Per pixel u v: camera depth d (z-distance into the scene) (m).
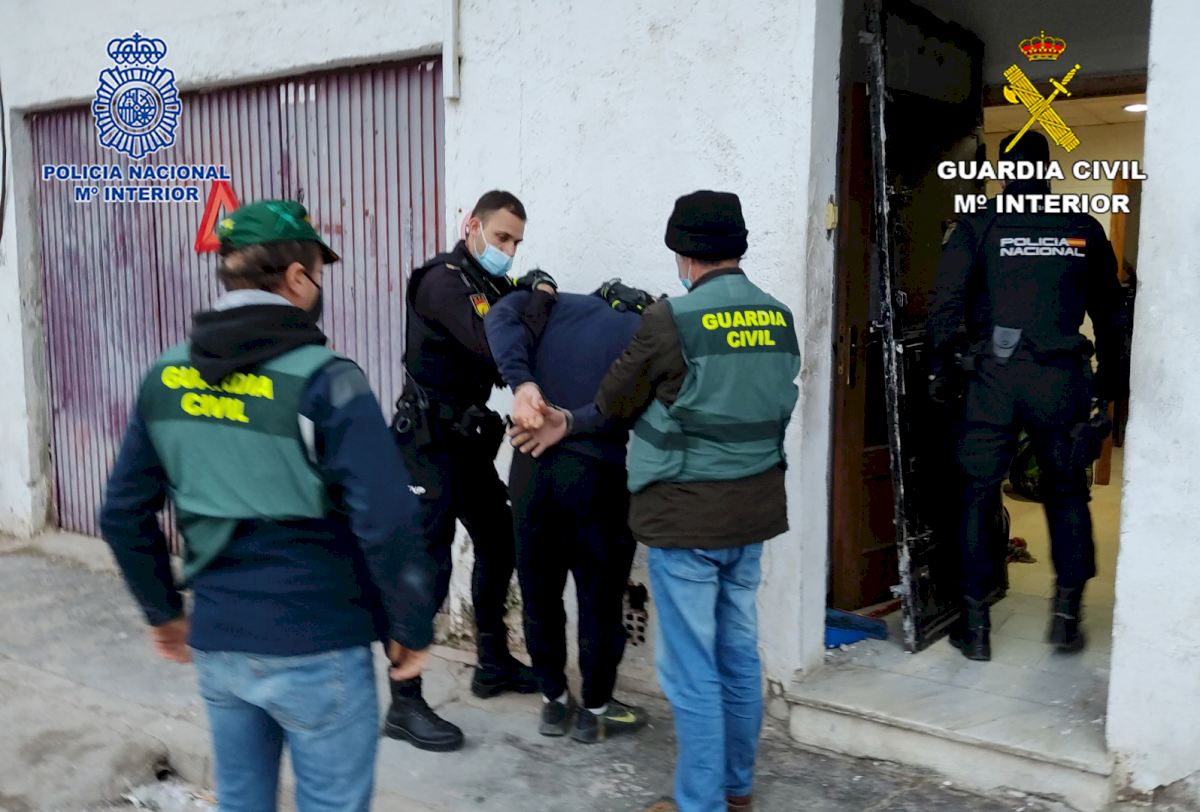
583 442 3.20
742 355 2.71
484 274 3.44
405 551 2.03
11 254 6.20
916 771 3.28
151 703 3.94
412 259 4.61
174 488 2.11
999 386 3.61
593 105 3.84
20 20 5.93
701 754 2.77
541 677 3.53
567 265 3.96
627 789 3.24
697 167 3.63
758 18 3.45
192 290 5.57
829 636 3.91
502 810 3.13
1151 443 2.82
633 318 3.26
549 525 3.34
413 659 2.14
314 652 2.05
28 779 3.44
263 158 5.12
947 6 4.62
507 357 3.12
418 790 3.24
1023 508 6.05
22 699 4.01
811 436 3.52
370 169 4.71
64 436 6.31
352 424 2.00
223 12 5.00
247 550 2.05
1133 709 2.92
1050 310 3.58
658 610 2.85
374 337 4.81
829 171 3.50
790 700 3.50
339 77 4.75
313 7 4.65
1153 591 2.86
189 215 5.49
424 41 4.29
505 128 4.07
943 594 4.07
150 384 2.11
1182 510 2.80
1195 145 2.70
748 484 2.78
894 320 3.85
